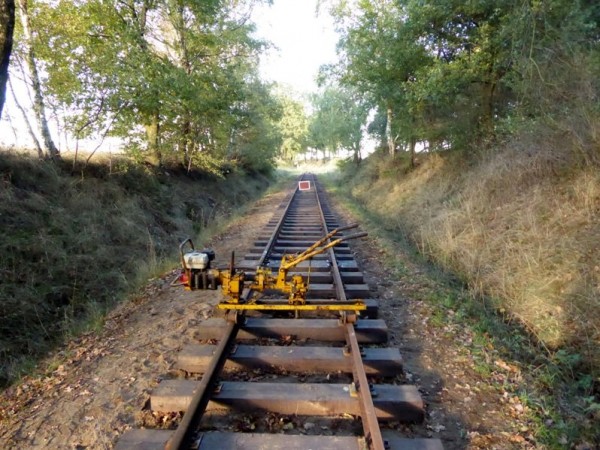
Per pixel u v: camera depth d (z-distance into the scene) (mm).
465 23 11758
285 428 3113
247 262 7684
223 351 3811
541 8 8422
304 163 96312
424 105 13094
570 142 7777
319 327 4617
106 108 10797
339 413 3266
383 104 16062
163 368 4109
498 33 9969
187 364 3990
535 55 8977
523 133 9297
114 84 10367
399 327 5109
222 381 3623
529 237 7168
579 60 8109
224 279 4285
